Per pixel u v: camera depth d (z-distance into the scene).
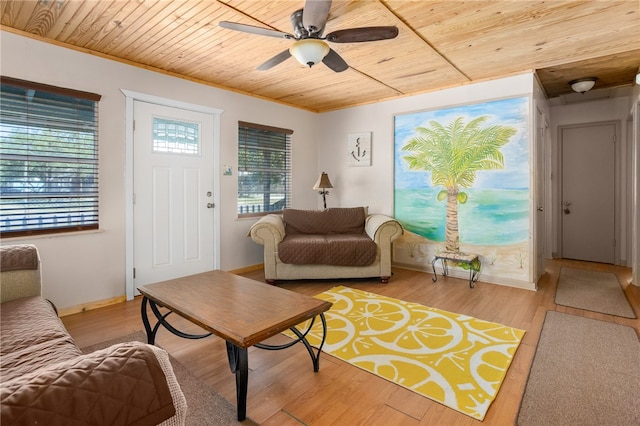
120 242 3.25
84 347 2.31
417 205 4.41
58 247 2.87
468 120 3.95
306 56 2.27
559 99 4.79
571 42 2.87
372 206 4.84
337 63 2.66
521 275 3.67
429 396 1.76
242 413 1.59
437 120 4.19
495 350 2.23
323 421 1.59
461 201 4.04
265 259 3.84
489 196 3.85
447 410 1.66
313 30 2.13
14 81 2.57
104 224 3.14
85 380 0.76
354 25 2.54
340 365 2.08
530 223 3.60
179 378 1.95
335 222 4.43
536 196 3.64
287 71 3.57
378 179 4.77
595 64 3.41
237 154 4.28
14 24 2.53
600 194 4.90
